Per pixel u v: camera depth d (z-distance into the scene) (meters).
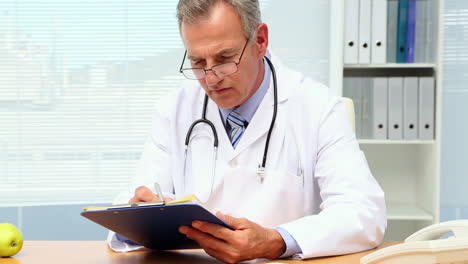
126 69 3.08
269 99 1.54
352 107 1.72
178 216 1.07
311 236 1.21
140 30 3.07
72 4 3.05
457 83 2.96
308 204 1.52
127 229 1.16
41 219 3.09
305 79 1.63
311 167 1.51
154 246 1.30
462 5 2.94
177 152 1.60
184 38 1.32
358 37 2.63
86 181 3.08
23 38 3.05
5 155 3.05
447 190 2.99
